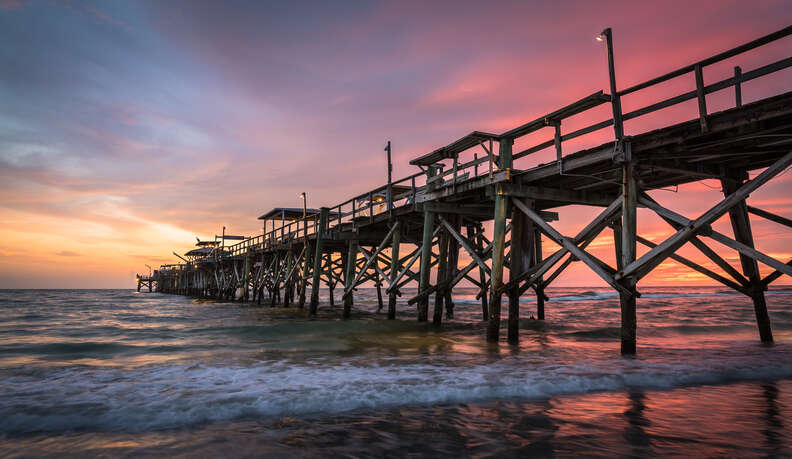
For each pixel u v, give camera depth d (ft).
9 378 26.27
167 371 27.94
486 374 25.48
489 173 36.29
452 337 44.04
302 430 16.76
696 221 23.97
